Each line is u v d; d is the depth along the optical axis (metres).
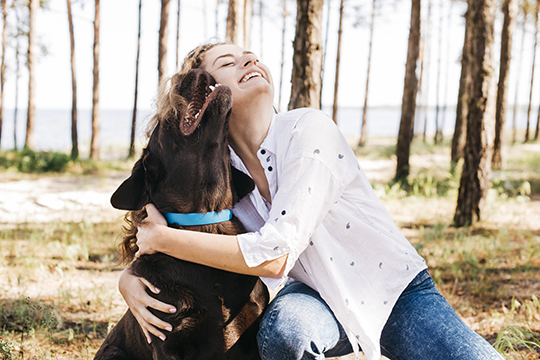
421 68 29.55
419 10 12.31
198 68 2.21
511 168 14.74
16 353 2.91
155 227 1.88
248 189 2.12
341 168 1.94
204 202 1.96
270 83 2.24
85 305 3.94
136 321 2.18
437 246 6.10
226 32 8.55
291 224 1.81
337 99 19.56
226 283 1.92
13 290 4.25
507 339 2.72
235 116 2.13
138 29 17.56
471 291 4.38
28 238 6.43
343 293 1.88
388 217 2.10
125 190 1.97
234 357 1.99
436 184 11.56
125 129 74.44
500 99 14.45
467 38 13.87
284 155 2.00
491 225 7.35
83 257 5.54
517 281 4.68
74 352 3.03
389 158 20.61
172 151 1.94
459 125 14.20
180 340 1.92
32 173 14.23
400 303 1.94
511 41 14.13
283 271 1.84
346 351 2.19
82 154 23.36
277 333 1.82
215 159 1.95
